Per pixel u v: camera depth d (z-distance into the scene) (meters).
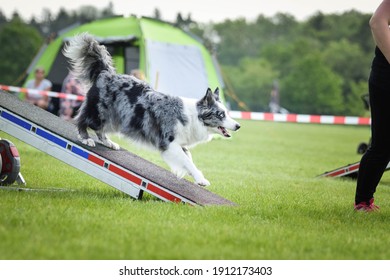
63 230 6.54
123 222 7.04
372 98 8.34
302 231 7.27
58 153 8.60
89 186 9.87
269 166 15.46
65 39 23.39
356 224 7.87
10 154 9.16
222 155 17.31
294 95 74.69
